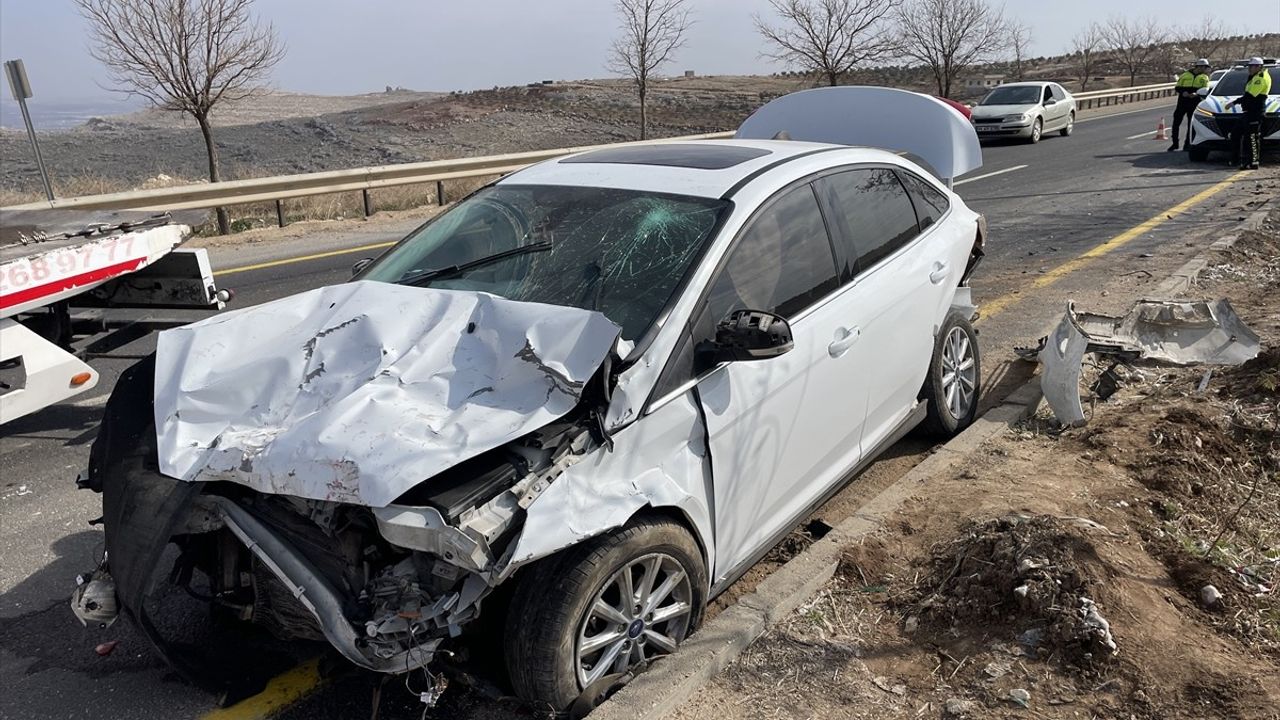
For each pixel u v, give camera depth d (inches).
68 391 216.5
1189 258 388.8
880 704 122.7
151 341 309.7
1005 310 329.7
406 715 128.5
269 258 466.6
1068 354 208.2
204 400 126.3
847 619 140.8
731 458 136.9
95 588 127.3
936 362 201.3
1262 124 687.7
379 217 607.5
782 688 126.5
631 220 149.9
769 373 142.9
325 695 133.3
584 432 116.5
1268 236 422.3
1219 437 192.9
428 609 108.3
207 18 672.4
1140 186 617.3
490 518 106.1
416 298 137.9
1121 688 120.6
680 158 171.3
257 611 126.7
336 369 127.4
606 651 122.5
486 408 116.0
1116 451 189.9
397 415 114.9
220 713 130.4
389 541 105.7
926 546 157.6
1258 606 137.9
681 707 122.3
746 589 159.6
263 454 113.3
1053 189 624.7
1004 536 145.3
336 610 109.5
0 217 253.9
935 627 137.1
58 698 134.7
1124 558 142.9
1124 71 2495.1
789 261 154.8
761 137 289.6
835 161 177.2
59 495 201.9
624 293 136.7
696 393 131.1
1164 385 227.3
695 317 133.5
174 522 115.7
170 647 126.0
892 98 268.8
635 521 121.3
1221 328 234.2
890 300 175.2
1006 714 118.5
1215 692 118.7
